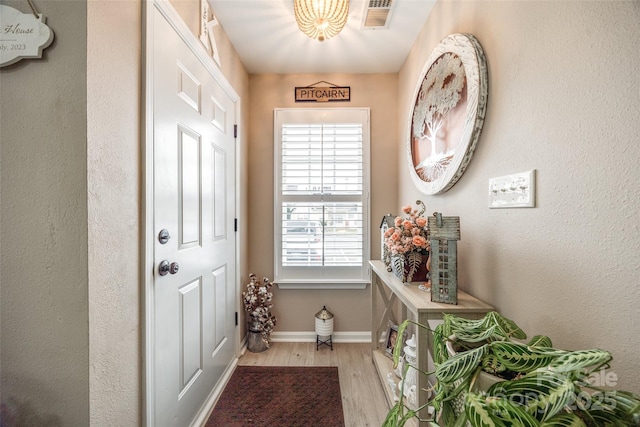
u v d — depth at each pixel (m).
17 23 0.78
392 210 2.44
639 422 0.44
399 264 1.43
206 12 1.55
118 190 0.93
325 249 2.40
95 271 0.83
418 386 1.03
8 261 0.81
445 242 1.10
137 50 1.01
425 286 1.31
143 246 1.04
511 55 0.99
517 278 0.96
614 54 0.65
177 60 1.27
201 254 1.51
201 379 1.51
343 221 2.41
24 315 0.81
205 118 1.56
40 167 0.80
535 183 0.87
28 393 0.81
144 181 1.04
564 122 0.77
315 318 2.39
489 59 1.12
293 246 2.41
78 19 0.79
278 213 2.43
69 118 0.79
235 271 2.08
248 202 2.42
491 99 1.10
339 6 1.43
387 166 2.45
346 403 1.63
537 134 0.87
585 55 0.71
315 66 2.33
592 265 0.70
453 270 1.09
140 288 1.04
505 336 0.69
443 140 1.44
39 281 0.81
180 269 1.30
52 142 0.79
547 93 0.83
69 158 0.80
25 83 0.79
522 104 0.93
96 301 0.83
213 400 1.62
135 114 1.01
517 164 0.95
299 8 1.46
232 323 2.01
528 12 0.90
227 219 1.92
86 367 0.81
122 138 0.94
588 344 0.71
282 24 1.80
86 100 0.79
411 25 1.82
